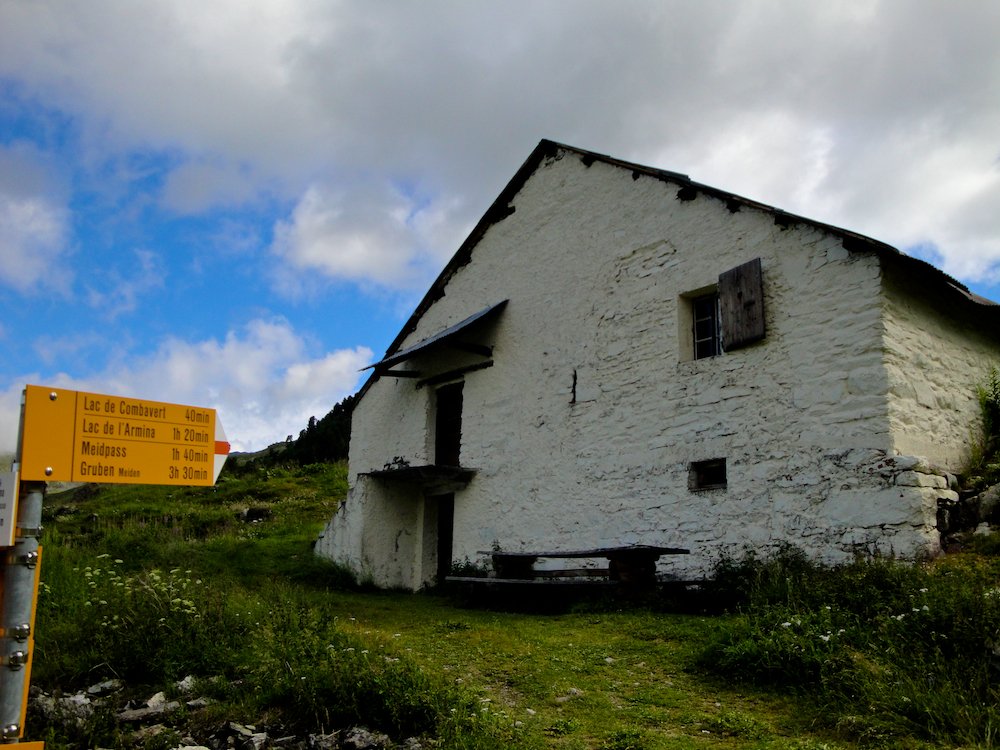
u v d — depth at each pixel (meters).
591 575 9.17
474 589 10.31
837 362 8.30
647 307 10.48
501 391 12.50
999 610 5.38
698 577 9.08
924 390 8.38
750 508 8.77
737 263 9.46
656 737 4.56
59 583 7.71
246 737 4.65
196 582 7.71
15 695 3.22
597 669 6.01
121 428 3.60
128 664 5.76
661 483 9.78
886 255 8.09
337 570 12.73
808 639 5.60
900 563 7.16
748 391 9.05
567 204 12.09
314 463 23.23
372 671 5.21
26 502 3.32
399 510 13.34
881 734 4.40
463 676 5.93
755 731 4.62
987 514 7.76
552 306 11.95
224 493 20.31
